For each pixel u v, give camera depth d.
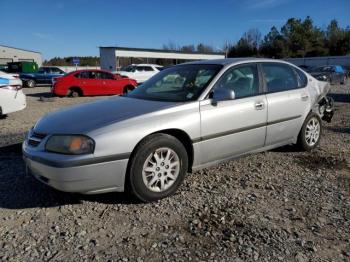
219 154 4.45
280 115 5.09
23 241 3.17
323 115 7.19
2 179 4.63
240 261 2.88
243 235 3.25
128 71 23.47
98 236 3.26
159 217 3.60
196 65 4.96
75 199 4.01
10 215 3.65
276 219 3.55
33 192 4.22
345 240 3.19
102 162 3.56
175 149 4.00
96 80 18.12
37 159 3.67
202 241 3.16
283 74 5.39
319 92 5.94
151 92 4.80
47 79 27.62
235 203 3.91
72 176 3.50
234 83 4.65
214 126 4.29
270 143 5.09
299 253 2.98
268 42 83.38
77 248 3.07
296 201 3.97
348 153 5.80
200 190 4.25
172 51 47.78
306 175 4.78
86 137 3.54
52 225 3.45
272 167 5.07
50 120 4.05
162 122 3.89
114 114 3.94
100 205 3.87
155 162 3.89
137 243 3.14
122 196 4.07
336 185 4.44
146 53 44.72
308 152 5.81
